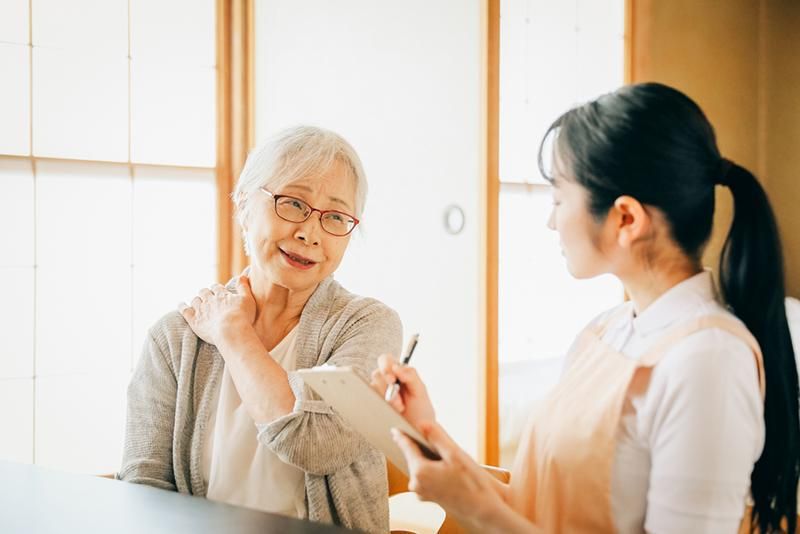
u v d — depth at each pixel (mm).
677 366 1058
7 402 2984
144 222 3270
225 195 3447
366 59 3340
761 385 1078
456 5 3076
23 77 2984
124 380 3256
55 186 3062
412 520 2533
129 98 3219
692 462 1024
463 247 3068
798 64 4637
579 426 1151
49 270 3062
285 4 3398
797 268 4676
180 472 1685
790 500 1146
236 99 3426
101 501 1333
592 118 1142
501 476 1712
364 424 1229
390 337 1718
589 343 1270
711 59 4406
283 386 1586
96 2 3127
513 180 3402
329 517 1620
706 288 1133
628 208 1114
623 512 1117
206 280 3438
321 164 1653
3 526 1208
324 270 1700
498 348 3102
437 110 3146
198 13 3373
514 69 3402
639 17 3971
